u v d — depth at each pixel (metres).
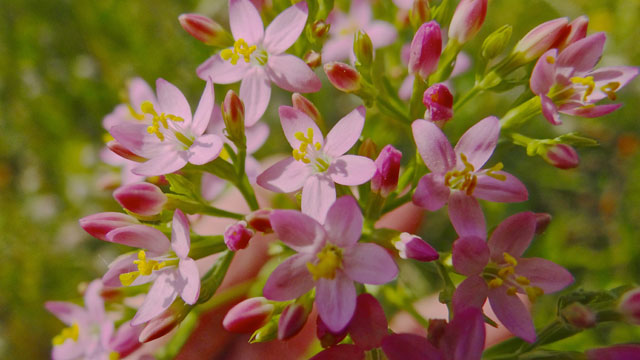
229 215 0.12
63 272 0.19
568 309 0.11
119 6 0.20
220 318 0.16
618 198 0.19
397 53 0.15
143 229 0.12
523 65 0.13
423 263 0.12
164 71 0.20
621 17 0.19
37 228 0.20
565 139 0.12
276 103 0.19
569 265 0.18
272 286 0.11
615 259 0.17
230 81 0.13
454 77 0.18
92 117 0.21
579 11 0.20
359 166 0.12
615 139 0.19
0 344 0.19
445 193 0.12
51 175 0.21
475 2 0.12
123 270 0.12
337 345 0.11
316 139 0.12
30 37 0.21
